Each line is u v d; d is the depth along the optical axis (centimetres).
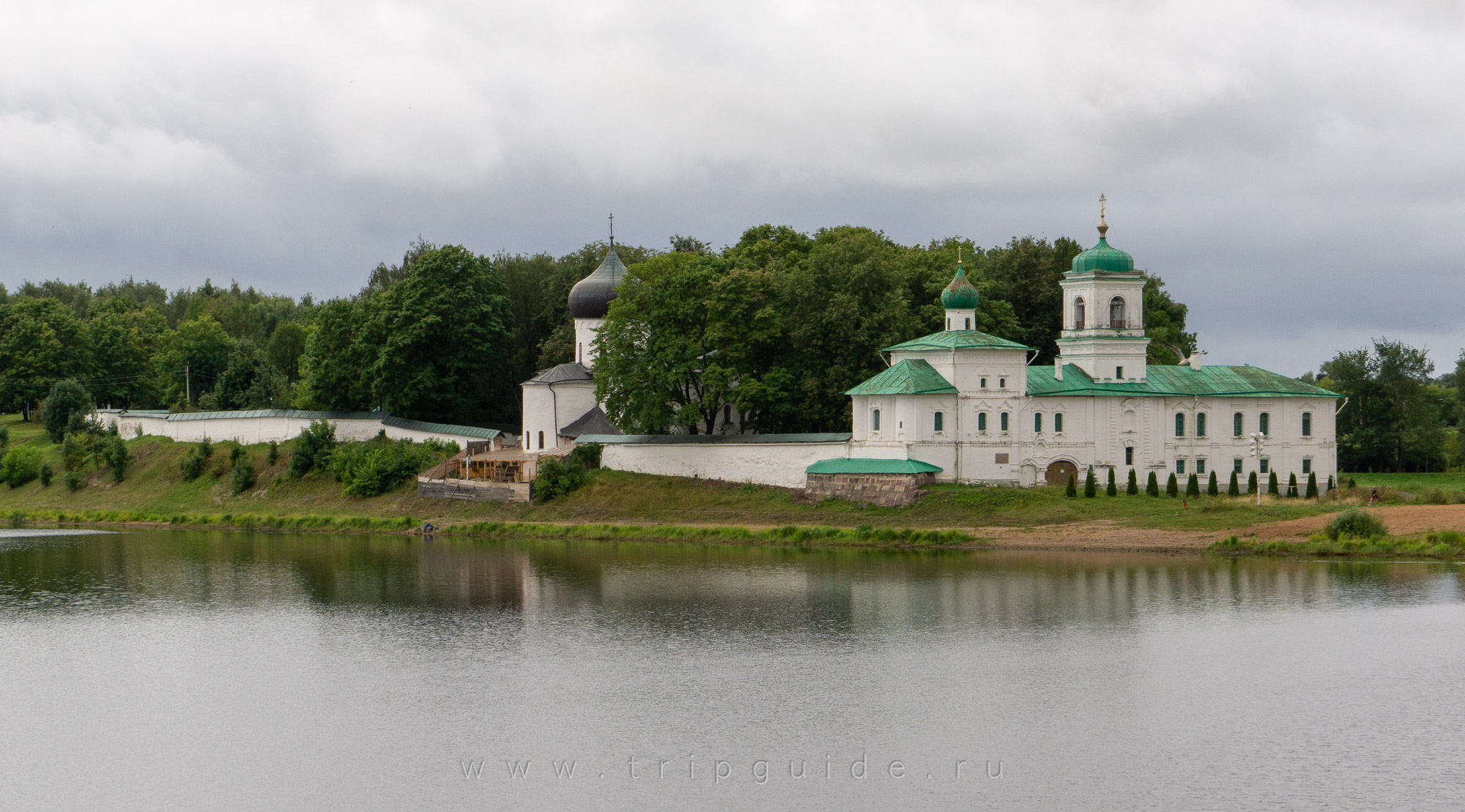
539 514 13375
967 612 8594
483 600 9344
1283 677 7069
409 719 6531
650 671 7306
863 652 7638
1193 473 12925
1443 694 6762
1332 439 13362
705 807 5397
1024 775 5706
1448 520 10825
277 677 7331
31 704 6912
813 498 12475
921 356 12525
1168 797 5459
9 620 8925
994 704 6650
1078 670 7238
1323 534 10644
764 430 14350
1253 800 5428
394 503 14350
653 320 13550
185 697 6988
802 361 13662
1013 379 12419
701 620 8512
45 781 5809
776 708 6606
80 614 9144
